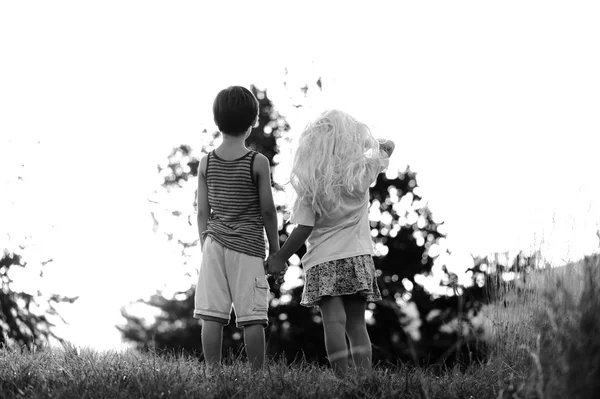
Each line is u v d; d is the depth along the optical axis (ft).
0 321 22.53
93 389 9.37
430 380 10.10
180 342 46.29
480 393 9.57
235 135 13.42
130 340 45.75
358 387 9.41
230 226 12.94
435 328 41.68
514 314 11.21
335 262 12.39
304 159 12.72
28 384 9.89
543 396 7.22
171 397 8.88
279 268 12.79
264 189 13.12
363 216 12.92
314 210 12.66
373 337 42.45
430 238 48.52
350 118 13.11
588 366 6.81
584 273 7.99
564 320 7.76
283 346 44.14
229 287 12.84
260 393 9.37
